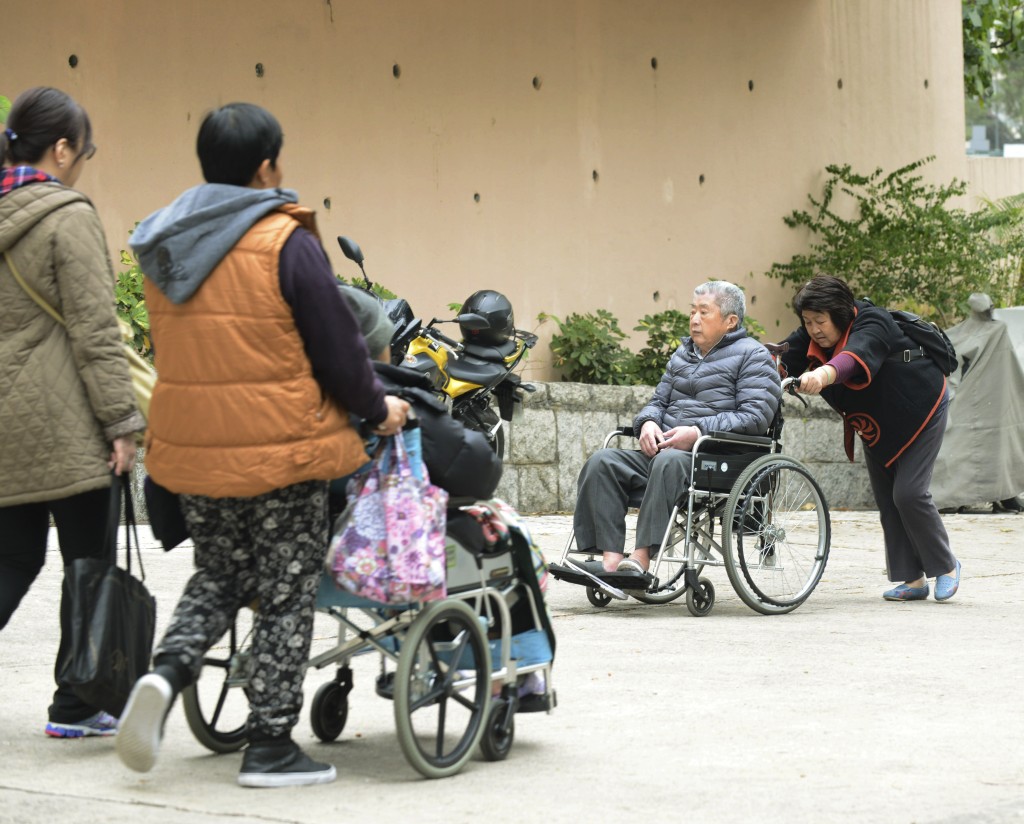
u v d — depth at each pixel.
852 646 6.74
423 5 13.84
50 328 4.46
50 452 4.42
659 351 15.11
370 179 13.44
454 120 14.06
